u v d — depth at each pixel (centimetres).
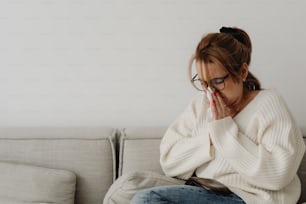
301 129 183
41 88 187
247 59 147
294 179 149
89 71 187
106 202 148
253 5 185
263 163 134
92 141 171
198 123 156
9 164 164
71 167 168
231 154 139
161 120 191
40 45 185
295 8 186
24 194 159
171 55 187
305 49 188
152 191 133
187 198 136
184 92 190
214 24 186
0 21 182
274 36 187
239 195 140
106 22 184
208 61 137
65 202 161
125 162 169
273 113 141
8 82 186
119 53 186
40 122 189
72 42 185
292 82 190
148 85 189
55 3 182
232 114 150
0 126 188
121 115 190
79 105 189
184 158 152
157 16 185
